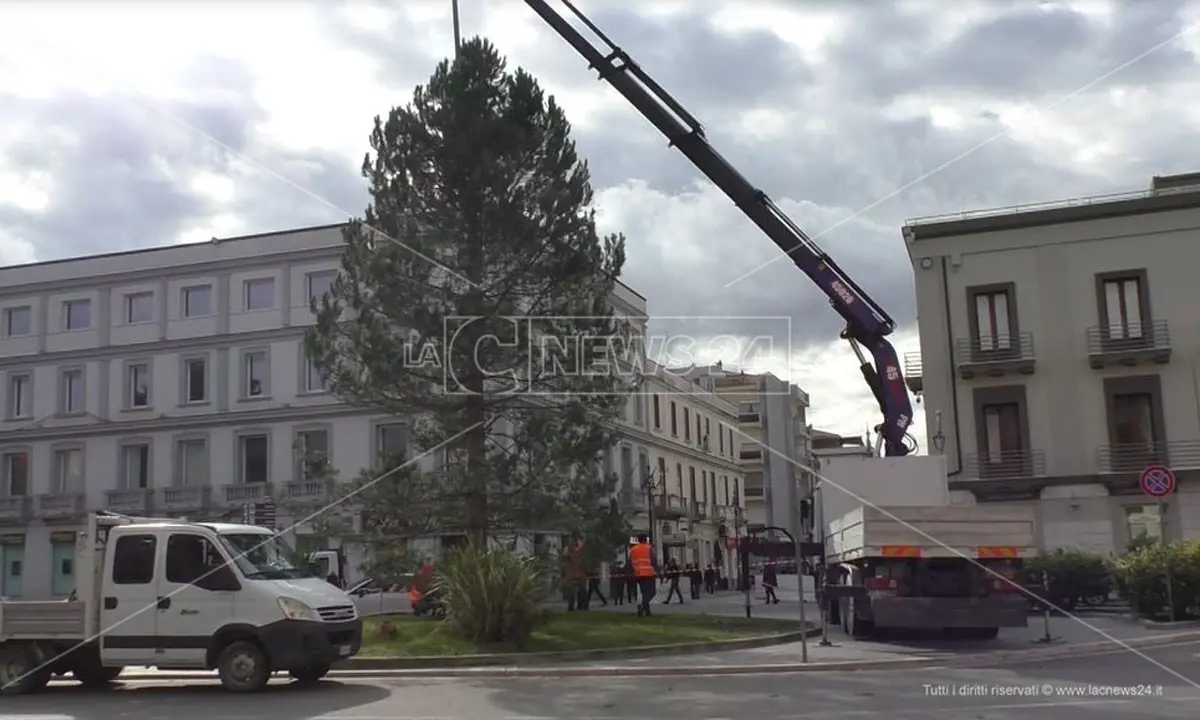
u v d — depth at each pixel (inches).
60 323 1967.3
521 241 830.5
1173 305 1406.3
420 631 789.2
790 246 914.1
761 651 722.8
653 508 1952.5
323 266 1820.9
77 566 592.4
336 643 577.0
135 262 1931.6
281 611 562.9
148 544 584.4
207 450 1840.6
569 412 836.6
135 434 1887.3
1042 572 1007.0
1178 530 1362.0
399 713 482.9
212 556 578.6
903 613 719.1
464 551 784.3
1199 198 1409.9
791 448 1520.7
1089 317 1433.3
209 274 1886.1
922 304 1498.5
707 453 2561.5
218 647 568.7
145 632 573.0
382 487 824.9
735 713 459.5
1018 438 1449.3
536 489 832.9
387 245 828.0
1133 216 1433.3
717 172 905.5
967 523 719.1
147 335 1907.0
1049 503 1411.2
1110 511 1386.6
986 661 646.5
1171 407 1393.9
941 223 1502.2
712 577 1839.3
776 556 1218.6
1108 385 1418.6
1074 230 1451.8
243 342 1846.7
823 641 746.2
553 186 852.0
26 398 1974.7
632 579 1143.6
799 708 469.4
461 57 866.8
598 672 634.8
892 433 902.4
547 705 499.8
